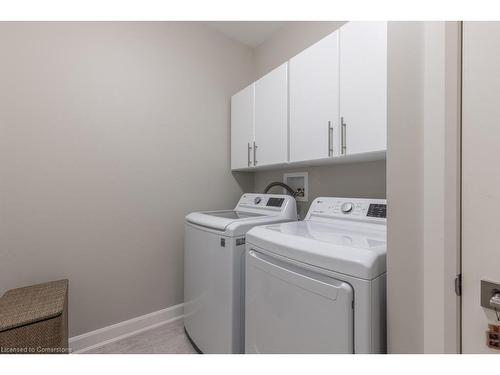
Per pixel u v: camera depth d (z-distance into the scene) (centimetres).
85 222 160
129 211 177
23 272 140
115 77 171
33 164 142
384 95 111
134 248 179
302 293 86
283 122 167
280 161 169
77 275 157
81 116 158
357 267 73
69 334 154
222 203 227
